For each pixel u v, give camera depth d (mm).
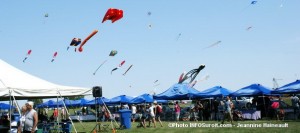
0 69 12320
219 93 23875
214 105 24438
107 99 31594
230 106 17344
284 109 21688
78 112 34500
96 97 15484
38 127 14039
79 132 17234
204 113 25328
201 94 24484
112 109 34281
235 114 22062
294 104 21141
